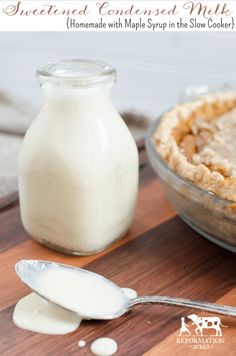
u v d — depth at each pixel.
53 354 0.35
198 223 0.44
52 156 0.41
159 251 0.44
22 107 0.79
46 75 0.41
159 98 0.80
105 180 0.42
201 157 0.46
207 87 0.72
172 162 0.45
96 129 0.41
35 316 0.38
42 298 0.39
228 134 0.49
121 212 0.44
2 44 0.83
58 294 0.39
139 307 0.39
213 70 0.76
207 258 0.44
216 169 0.44
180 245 0.45
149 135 0.49
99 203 0.42
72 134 0.41
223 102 0.54
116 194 0.43
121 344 0.36
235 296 0.40
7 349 0.36
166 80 0.79
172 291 0.41
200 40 0.75
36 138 0.42
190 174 0.43
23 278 0.39
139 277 0.42
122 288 0.40
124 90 0.81
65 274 0.40
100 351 0.35
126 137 0.43
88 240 0.43
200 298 0.40
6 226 0.47
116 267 0.43
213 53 0.75
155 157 0.46
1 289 0.40
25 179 0.43
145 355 0.35
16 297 0.40
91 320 0.38
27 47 0.82
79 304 0.38
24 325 0.37
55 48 0.82
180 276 0.42
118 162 0.42
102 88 0.41
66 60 0.44
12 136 0.68
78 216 0.42
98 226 0.42
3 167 0.59
